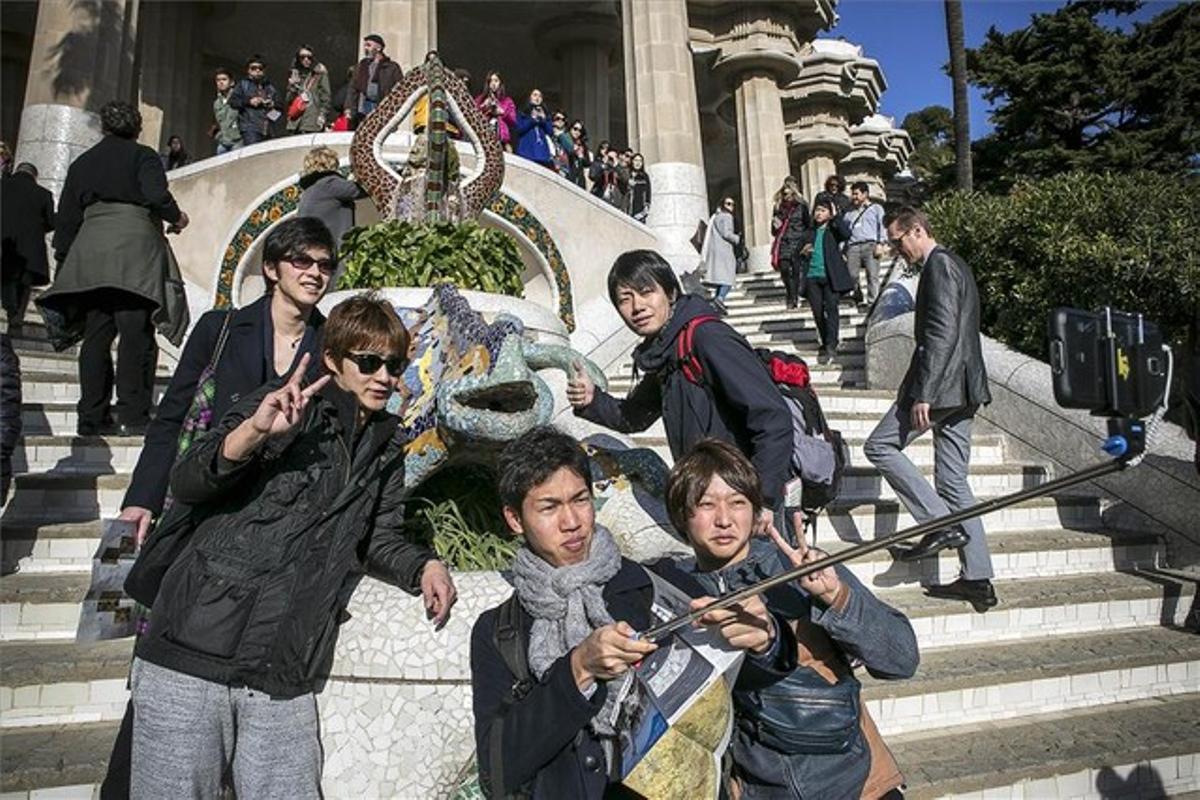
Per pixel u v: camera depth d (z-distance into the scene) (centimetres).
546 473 194
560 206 993
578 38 1838
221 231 899
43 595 373
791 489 319
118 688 338
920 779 337
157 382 668
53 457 491
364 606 239
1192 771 373
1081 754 361
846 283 882
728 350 290
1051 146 1983
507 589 244
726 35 1772
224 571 204
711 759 186
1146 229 704
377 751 228
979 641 463
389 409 298
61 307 538
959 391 463
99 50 1023
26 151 988
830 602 195
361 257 397
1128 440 163
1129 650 449
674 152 1203
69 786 287
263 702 207
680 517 213
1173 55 1938
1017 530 584
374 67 964
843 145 2189
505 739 181
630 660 172
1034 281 756
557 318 409
